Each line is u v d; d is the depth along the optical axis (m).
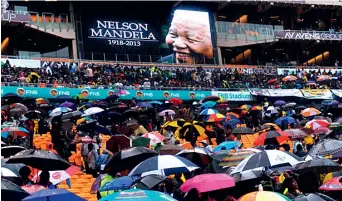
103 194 10.87
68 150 19.92
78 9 51.50
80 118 23.58
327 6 60.59
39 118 24.80
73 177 18.00
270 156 10.23
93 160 17.33
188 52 53.91
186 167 10.27
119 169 11.85
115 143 15.84
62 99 38.38
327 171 10.85
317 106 35.44
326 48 63.31
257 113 31.08
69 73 42.56
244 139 28.84
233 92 44.72
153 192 7.60
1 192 8.00
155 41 53.50
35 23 49.09
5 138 18.77
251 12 60.62
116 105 28.08
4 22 46.72
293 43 61.22
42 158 10.68
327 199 8.34
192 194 9.49
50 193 7.48
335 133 19.23
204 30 54.91
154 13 54.19
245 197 7.90
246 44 57.53
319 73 52.62
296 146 16.17
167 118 27.30
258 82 48.59
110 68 45.34
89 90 39.00
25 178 10.23
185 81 46.25
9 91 36.53
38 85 37.97
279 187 10.52
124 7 53.06
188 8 55.50
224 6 56.16
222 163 12.31
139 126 21.05
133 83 43.47
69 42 51.25
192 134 18.36
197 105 34.59
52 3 50.81
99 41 51.56
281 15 62.09
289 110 32.34
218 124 24.89
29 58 44.28
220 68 53.03
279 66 54.38
